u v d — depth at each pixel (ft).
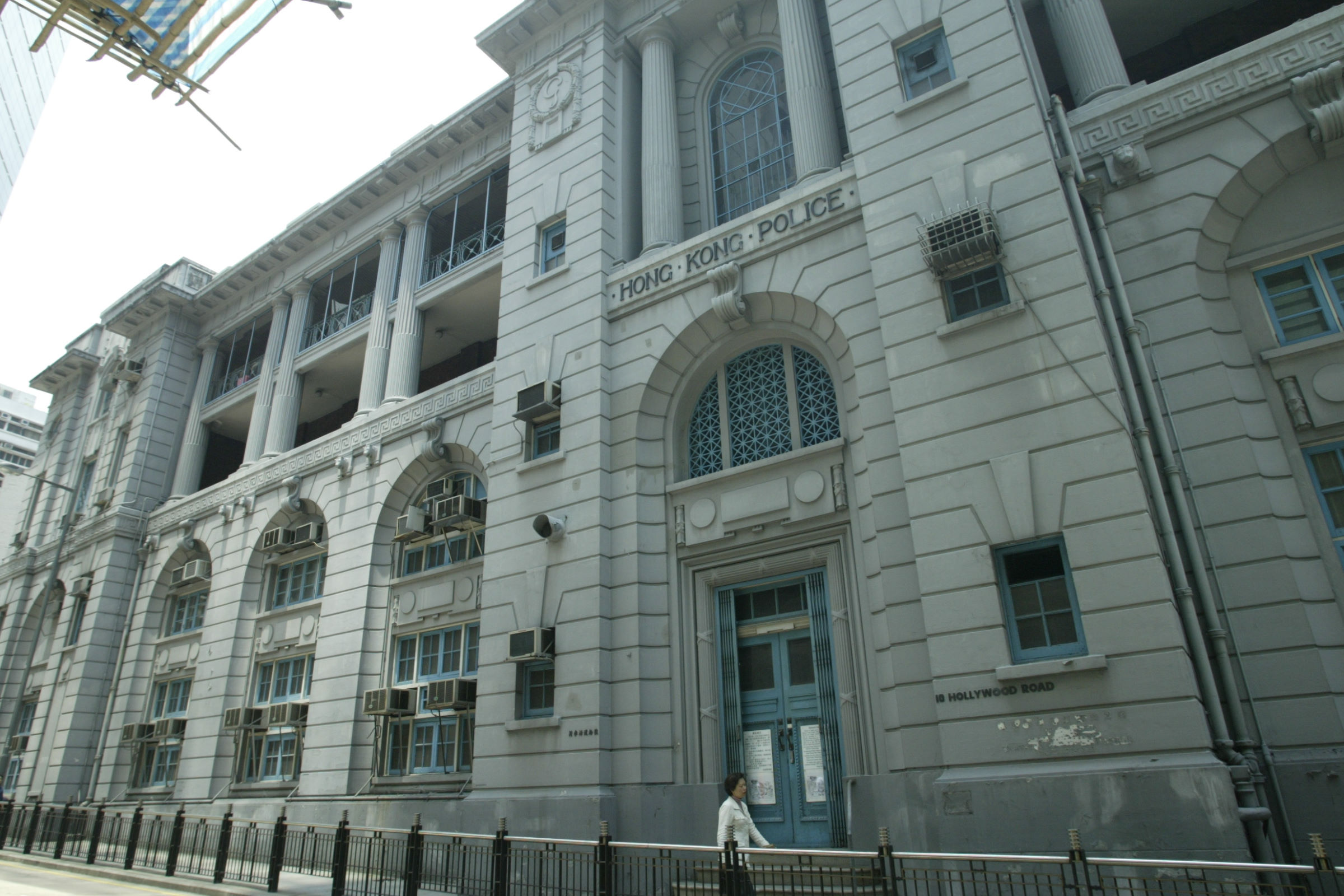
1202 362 34.71
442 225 78.02
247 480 77.82
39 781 80.53
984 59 40.78
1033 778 30.22
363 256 80.74
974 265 37.65
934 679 33.65
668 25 59.21
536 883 34.27
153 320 97.55
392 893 38.14
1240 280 36.42
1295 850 28.12
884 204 41.52
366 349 77.36
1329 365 33.76
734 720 42.83
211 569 79.30
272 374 83.20
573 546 47.19
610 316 52.03
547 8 62.18
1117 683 30.01
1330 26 35.50
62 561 94.27
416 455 63.72
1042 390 34.68
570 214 55.88
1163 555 31.89
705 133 57.21
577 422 49.83
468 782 52.19
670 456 48.47
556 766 43.37
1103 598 31.14
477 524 58.90
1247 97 36.58
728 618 44.70
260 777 66.18
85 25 30.83
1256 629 31.12
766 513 43.86
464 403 62.13
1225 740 28.94
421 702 57.98
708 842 39.91
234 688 70.74
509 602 48.73
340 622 63.41
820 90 50.03
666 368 49.47
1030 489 33.65
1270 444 33.55
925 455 36.55
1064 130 39.91
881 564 37.81
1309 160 35.63
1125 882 27.40
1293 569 31.35
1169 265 36.40
